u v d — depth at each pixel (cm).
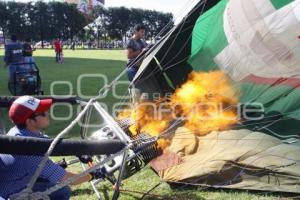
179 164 461
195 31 576
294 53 454
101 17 6159
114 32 6272
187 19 571
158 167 461
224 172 440
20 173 292
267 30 468
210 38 550
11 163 288
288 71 463
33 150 256
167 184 452
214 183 436
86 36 6019
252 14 485
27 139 256
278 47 463
